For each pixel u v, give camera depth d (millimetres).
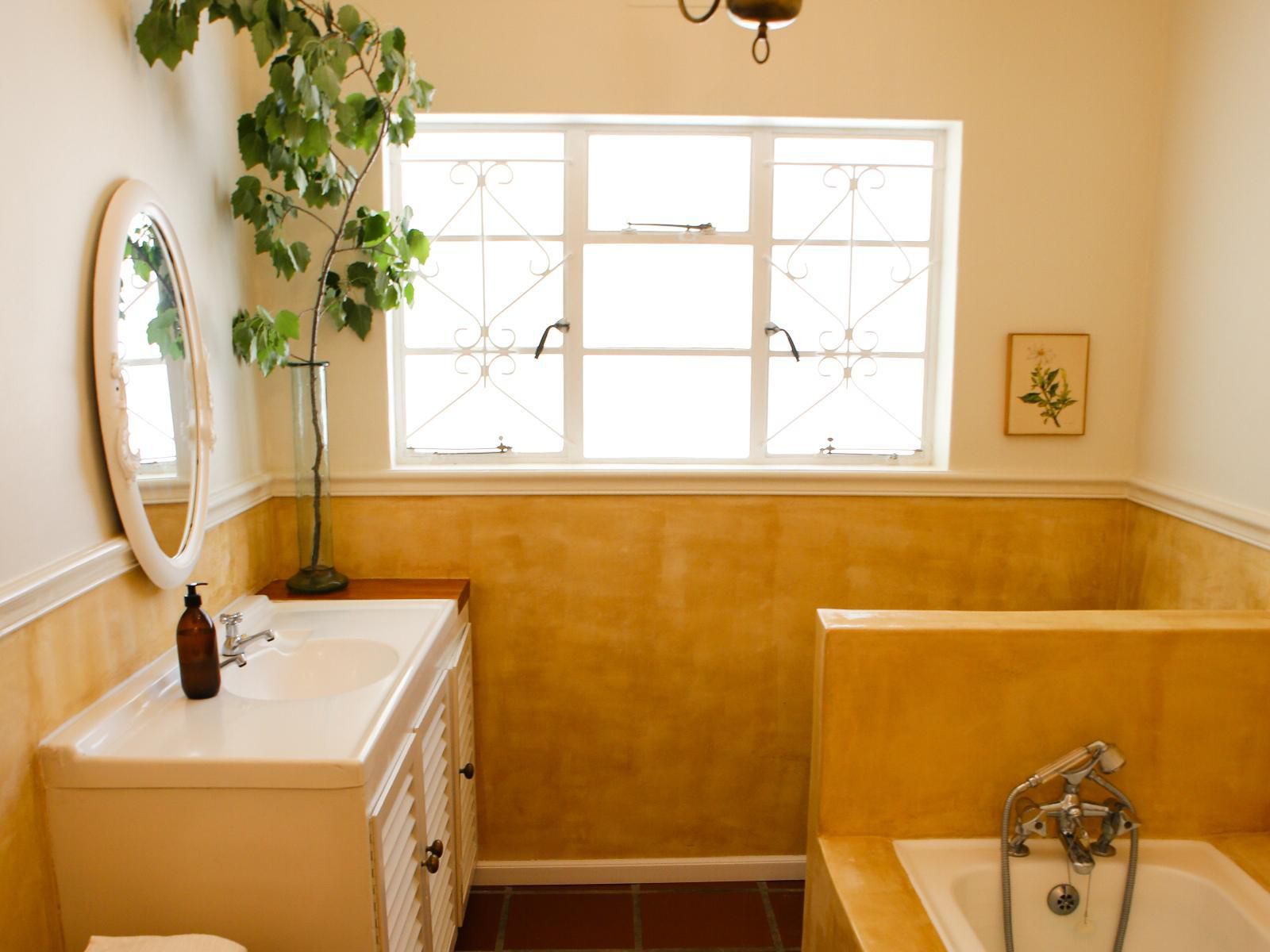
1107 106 2422
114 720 1484
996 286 2477
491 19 2350
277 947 1432
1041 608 2594
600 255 2559
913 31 2391
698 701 2621
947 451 2549
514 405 2592
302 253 2197
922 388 2625
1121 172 2443
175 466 1764
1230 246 2111
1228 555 2125
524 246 2543
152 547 1635
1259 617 1938
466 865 2352
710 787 2666
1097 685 1885
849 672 1877
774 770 2660
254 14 1765
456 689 2203
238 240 2252
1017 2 2385
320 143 1904
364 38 1972
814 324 2600
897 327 2605
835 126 2494
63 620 1438
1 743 1291
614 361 2596
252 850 1403
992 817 1931
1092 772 1862
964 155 2428
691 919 2525
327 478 2359
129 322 1590
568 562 2541
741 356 2600
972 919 1838
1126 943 1888
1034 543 2570
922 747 1904
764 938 2443
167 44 1661
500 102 2375
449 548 2521
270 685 1892
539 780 2648
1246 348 2059
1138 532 2508
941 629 1869
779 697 2623
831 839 1922
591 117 2422
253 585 2311
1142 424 2502
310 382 2248
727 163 2535
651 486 2514
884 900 1695
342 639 1975
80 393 1484
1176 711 1895
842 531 2553
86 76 1511
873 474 2520
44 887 1391
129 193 1589
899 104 2410
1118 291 2486
